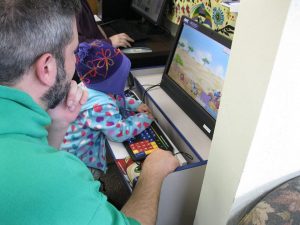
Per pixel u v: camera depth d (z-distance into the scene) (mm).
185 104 1290
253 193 737
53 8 583
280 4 458
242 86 583
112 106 1179
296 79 536
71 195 531
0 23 533
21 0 548
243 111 599
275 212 692
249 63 550
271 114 571
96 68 1152
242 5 533
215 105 1122
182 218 1162
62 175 538
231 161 683
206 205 856
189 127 1204
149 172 958
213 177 775
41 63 583
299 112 603
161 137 1178
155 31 1894
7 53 540
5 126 527
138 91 1560
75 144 1201
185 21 1343
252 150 619
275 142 635
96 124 1149
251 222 701
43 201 497
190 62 1293
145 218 828
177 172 980
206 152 1075
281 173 737
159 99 1386
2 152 511
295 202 707
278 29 473
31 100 571
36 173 511
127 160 1108
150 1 1812
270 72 509
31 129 565
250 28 526
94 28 1702
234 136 647
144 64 1646
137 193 902
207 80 1181
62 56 632
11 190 484
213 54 1155
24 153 522
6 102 536
